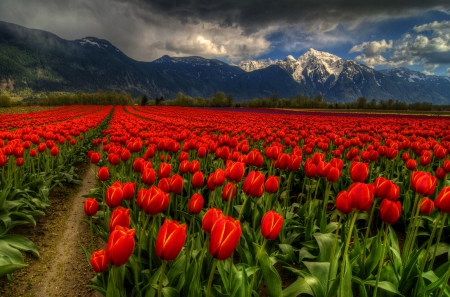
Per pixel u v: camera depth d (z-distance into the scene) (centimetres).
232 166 358
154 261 381
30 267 479
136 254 390
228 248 202
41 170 983
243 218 546
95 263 248
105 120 3544
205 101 12500
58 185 909
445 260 520
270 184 380
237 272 299
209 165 817
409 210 617
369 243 412
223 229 200
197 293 274
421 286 292
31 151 787
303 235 491
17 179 703
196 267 298
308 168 494
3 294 411
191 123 2011
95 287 315
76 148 1373
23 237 482
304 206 539
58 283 444
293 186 845
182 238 211
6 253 430
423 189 354
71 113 4288
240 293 267
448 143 832
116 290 267
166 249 208
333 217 589
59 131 1173
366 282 307
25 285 435
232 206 545
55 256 517
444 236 545
